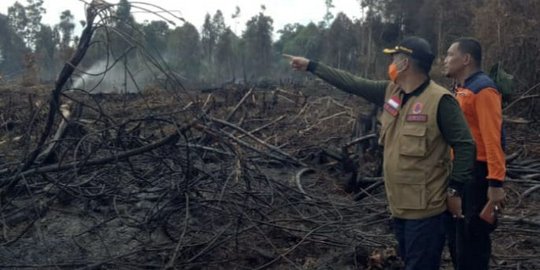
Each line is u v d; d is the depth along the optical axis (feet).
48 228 15.94
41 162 17.81
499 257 15.21
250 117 40.06
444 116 9.87
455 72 11.57
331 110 40.22
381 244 15.61
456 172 9.85
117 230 16.02
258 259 14.61
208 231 15.65
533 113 42.24
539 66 50.08
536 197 21.79
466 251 11.69
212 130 16.01
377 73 116.47
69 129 18.86
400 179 10.17
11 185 15.99
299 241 15.79
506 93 11.69
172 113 15.72
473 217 11.37
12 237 15.30
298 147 29.55
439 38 103.71
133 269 13.67
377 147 25.54
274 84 79.82
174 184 16.56
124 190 18.49
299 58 12.03
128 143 17.71
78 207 17.38
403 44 10.25
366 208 19.43
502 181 10.71
